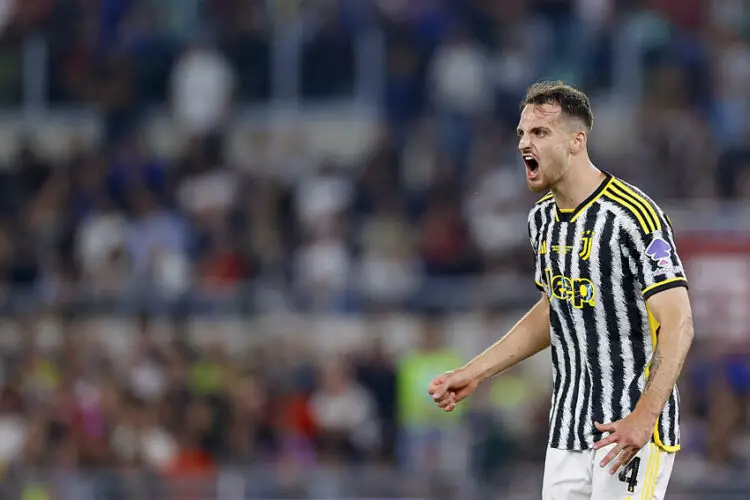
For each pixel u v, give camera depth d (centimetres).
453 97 5728
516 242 4941
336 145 5716
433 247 4866
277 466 4028
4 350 4378
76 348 4325
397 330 4469
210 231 4981
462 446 4044
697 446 4106
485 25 5875
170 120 5769
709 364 4209
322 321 4481
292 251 4947
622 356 1827
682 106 5644
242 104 5819
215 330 4459
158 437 4112
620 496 1820
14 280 4931
